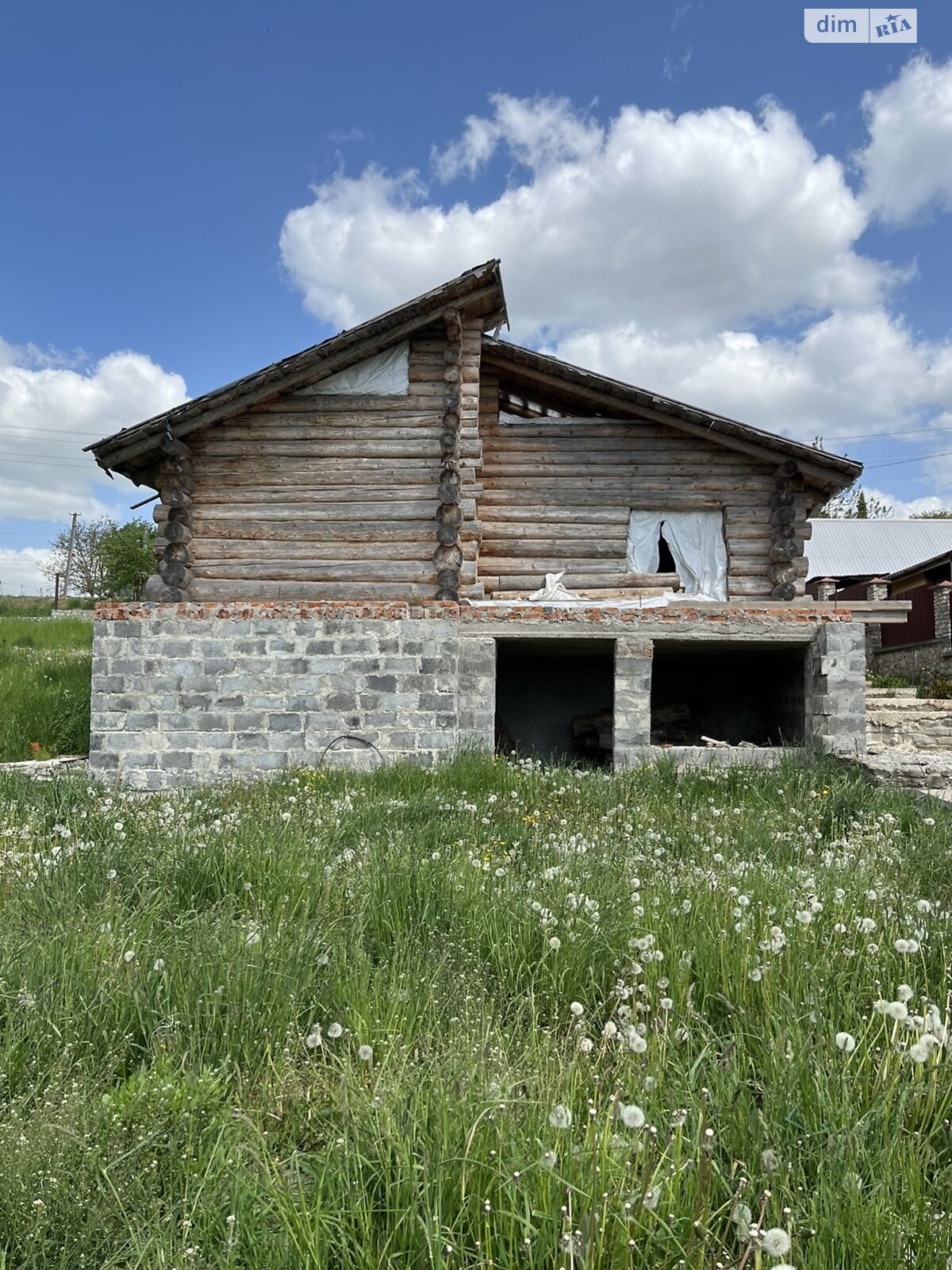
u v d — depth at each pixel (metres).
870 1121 2.53
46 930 4.04
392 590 12.04
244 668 10.91
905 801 8.02
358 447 12.25
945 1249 2.02
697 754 11.12
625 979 3.70
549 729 15.32
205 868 5.06
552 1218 2.08
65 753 12.81
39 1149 2.40
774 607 11.34
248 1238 2.22
